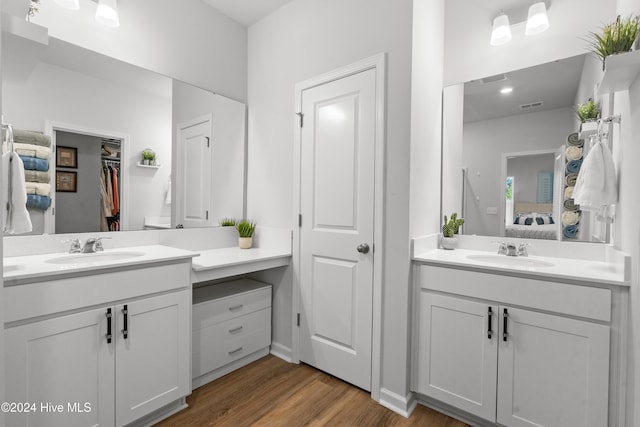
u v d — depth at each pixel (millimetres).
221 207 2496
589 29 1701
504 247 1896
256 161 2605
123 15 1947
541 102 1854
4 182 1356
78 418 1320
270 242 2463
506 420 1486
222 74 2494
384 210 1823
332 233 2064
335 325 2055
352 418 1687
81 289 1323
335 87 2049
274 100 2453
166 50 2154
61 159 1718
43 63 1660
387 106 1814
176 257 1637
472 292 1578
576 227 1751
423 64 1874
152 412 1613
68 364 1292
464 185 2109
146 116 2062
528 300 1429
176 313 1660
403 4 1748
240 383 2006
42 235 1649
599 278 1275
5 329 1145
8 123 1545
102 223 1871
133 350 1487
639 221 1165
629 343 1219
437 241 2094
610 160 1434
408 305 1742
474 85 2072
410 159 1735
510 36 1897
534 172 1885
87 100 1812
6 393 1149
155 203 2109
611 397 1263
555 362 1369
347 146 1991
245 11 2465
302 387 1963
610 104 1591
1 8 1135
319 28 2148
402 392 1743
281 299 2393
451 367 1646
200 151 2348
